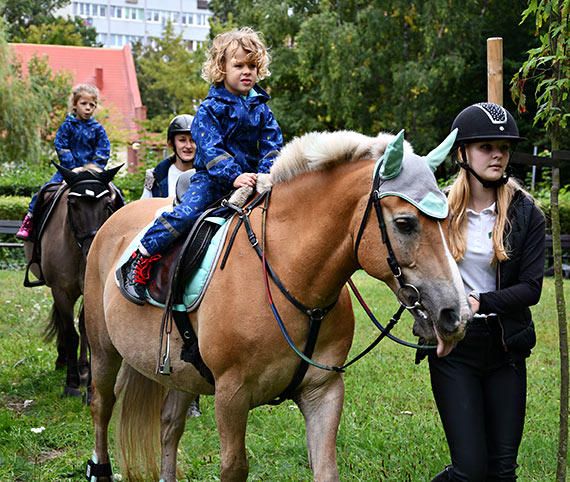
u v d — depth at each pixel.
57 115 25.25
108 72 38.91
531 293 2.63
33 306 8.66
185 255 2.94
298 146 2.71
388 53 22.70
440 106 23.88
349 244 2.54
